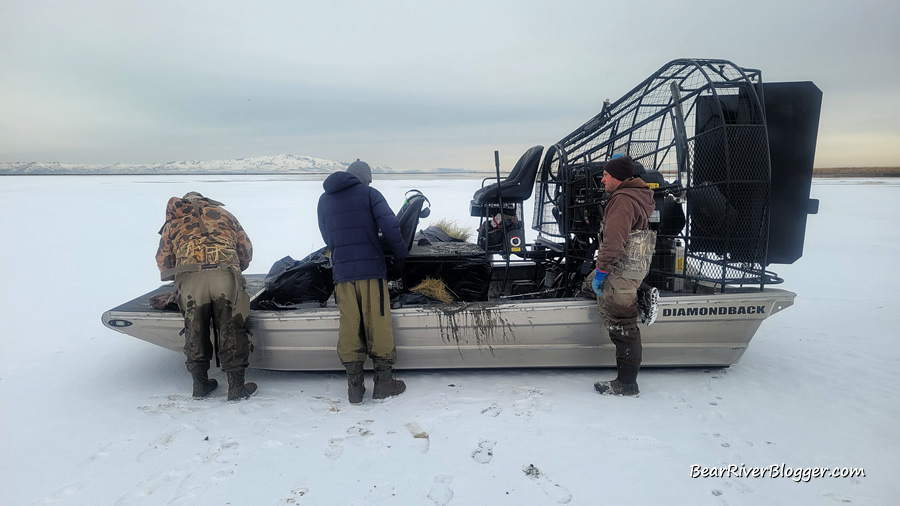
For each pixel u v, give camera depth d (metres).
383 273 3.62
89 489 2.63
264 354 3.97
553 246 4.88
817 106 3.85
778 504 2.47
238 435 3.17
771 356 4.43
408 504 2.47
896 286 7.09
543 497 2.52
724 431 3.16
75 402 3.68
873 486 2.60
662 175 4.21
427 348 3.91
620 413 3.40
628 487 2.60
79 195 30.55
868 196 28.22
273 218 16.58
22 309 6.30
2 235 13.04
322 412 3.48
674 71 4.15
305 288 4.30
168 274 3.66
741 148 3.68
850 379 3.92
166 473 2.76
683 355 3.97
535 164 4.27
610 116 4.60
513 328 3.83
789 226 3.99
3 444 3.09
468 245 4.84
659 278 4.15
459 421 3.31
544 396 3.68
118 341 5.05
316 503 2.49
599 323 3.86
